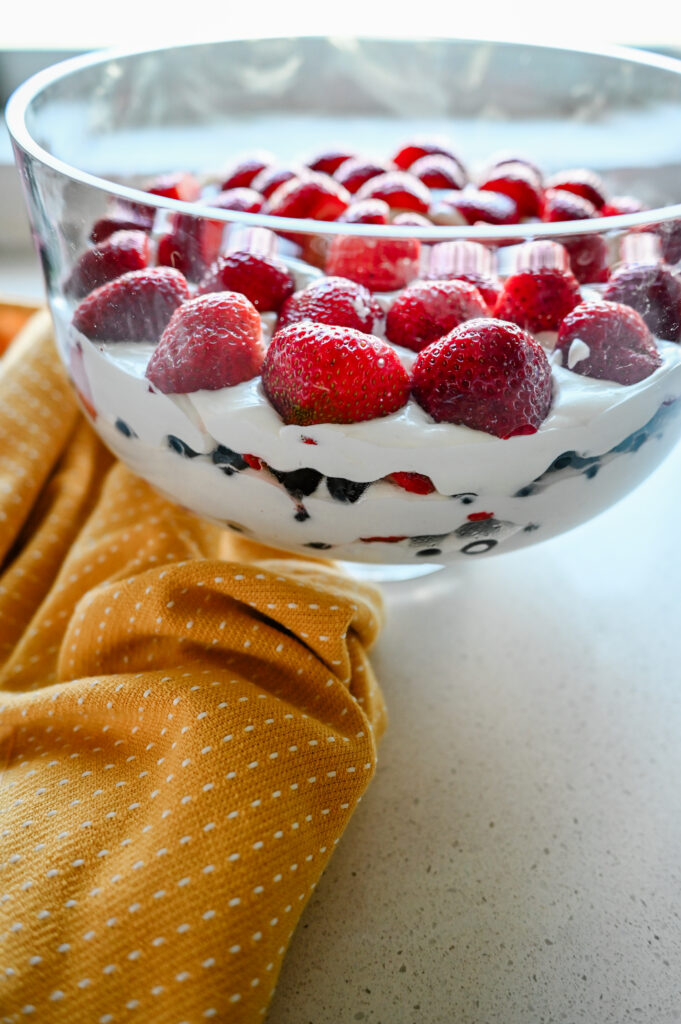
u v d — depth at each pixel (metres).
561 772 0.40
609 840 0.38
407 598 0.47
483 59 0.53
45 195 0.36
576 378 0.35
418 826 0.38
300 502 0.36
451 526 0.37
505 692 0.43
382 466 0.34
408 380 0.34
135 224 0.35
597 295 0.36
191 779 0.34
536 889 0.36
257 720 0.35
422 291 0.36
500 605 0.46
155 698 0.36
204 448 0.36
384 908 0.36
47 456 0.46
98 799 0.35
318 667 0.37
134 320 0.35
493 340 0.33
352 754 0.36
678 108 0.47
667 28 0.66
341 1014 0.34
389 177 0.46
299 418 0.34
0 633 0.42
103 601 0.39
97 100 0.47
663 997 0.34
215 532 0.45
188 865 0.33
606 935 0.35
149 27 0.66
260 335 0.35
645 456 0.38
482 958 0.35
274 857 0.33
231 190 0.47
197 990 0.32
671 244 0.34
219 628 0.37
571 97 0.52
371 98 0.55
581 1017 0.34
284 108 0.55
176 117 0.52
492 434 0.34
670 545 0.50
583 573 0.48
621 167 0.52
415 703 0.42
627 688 0.43
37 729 0.37
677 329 0.36
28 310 0.55
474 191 0.47
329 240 0.34
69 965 0.32
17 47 0.66
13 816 0.34
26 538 0.46
